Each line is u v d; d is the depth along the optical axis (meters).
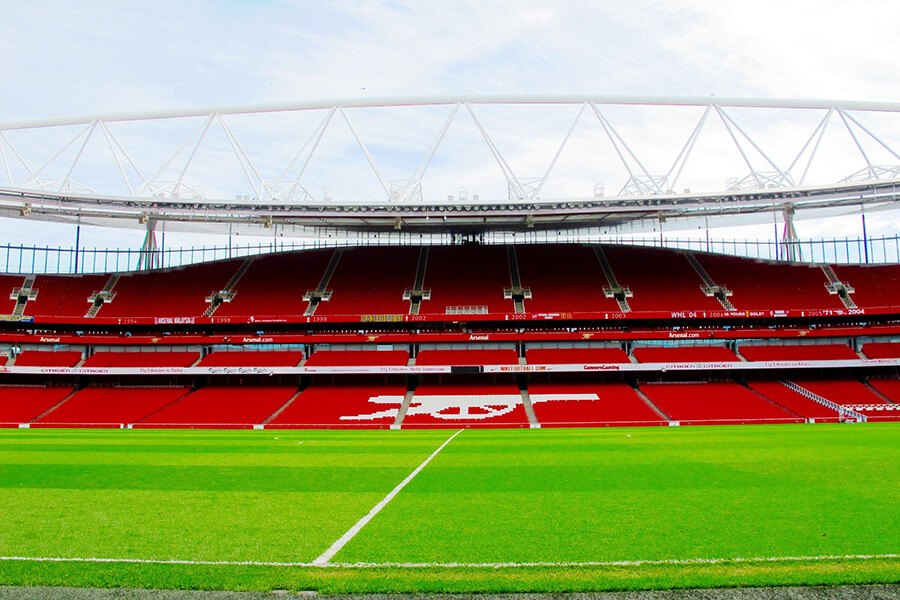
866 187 56.84
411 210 61.72
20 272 78.06
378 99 56.56
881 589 12.78
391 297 70.19
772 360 62.16
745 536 16.28
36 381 66.69
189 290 72.75
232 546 15.83
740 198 59.50
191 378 66.62
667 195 55.91
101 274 75.94
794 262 74.44
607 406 57.50
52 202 60.19
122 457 32.19
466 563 14.45
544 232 81.44
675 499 20.69
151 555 15.16
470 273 74.44
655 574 13.65
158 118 56.94
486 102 56.31
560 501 20.62
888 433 40.94
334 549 15.54
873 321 66.81
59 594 12.84
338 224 71.81
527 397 60.53
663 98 56.09
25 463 29.94
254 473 26.81
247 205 61.31
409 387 64.25
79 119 55.84
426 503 20.52
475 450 34.84
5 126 56.44
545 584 13.16
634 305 67.31
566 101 56.16
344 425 54.31
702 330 64.50
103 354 66.94
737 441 37.25
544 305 67.94
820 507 19.30
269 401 60.50
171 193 57.41
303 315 66.75
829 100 54.91
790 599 12.35
